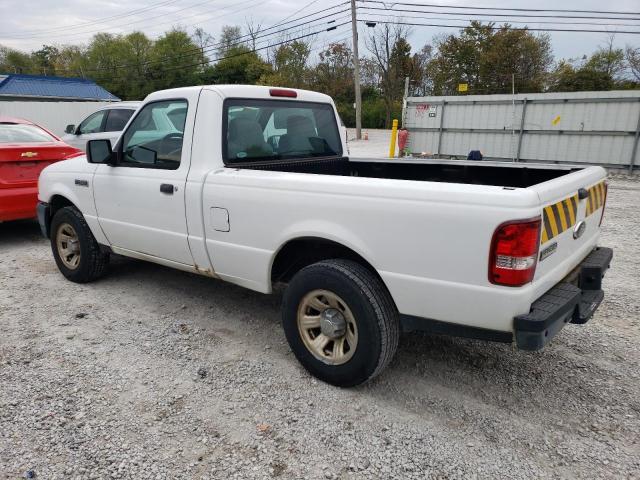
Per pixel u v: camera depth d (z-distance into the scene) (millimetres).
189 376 3385
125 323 4230
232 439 2752
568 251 3012
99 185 4559
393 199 2746
